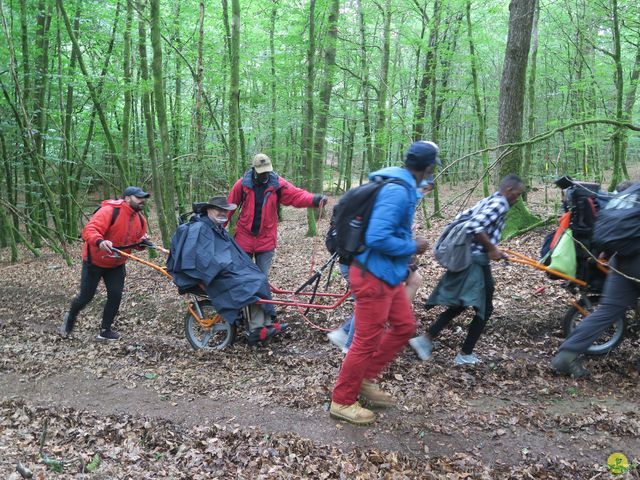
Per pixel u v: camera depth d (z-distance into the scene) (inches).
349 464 127.3
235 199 223.6
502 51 674.8
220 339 219.5
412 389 164.1
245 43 541.0
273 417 151.2
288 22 498.6
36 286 333.1
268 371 185.3
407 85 668.1
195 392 170.4
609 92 464.1
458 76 517.3
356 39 557.3
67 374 190.2
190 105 479.8
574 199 178.4
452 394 160.7
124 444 139.7
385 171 134.0
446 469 126.0
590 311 181.8
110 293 226.4
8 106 449.7
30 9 431.5
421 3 521.7
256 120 514.6
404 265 136.1
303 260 333.4
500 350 191.0
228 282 198.5
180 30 476.1
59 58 426.9
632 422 141.2
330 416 149.5
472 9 466.3
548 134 226.7
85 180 535.8
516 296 227.8
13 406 165.0
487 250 163.8
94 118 500.4
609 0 354.0
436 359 185.6
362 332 138.6
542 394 159.9
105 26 459.2
